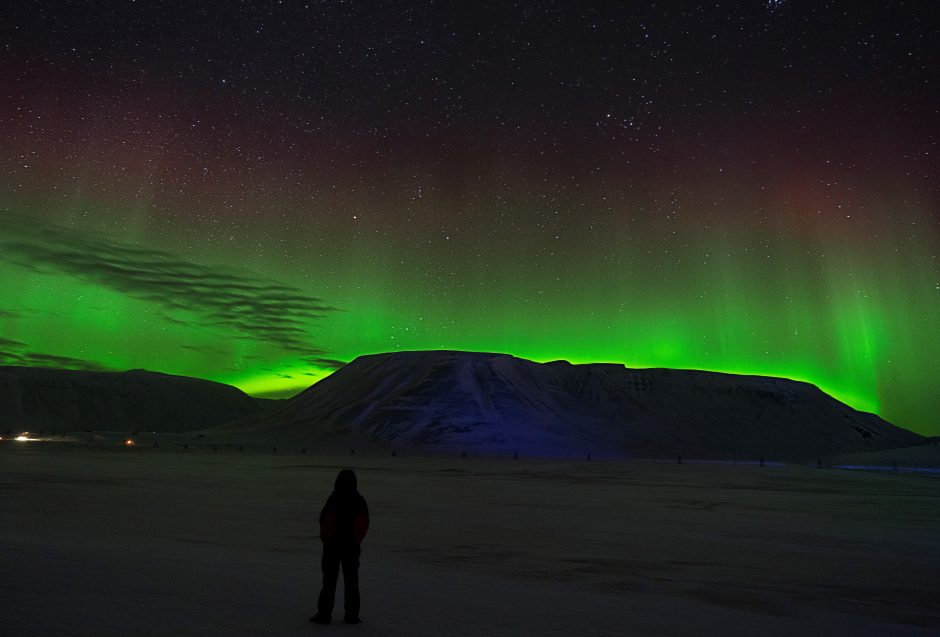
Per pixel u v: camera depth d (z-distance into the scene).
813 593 10.82
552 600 9.02
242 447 113.69
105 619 6.27
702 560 13.88
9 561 9.04
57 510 19.59
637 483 43.72
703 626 7.91
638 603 9.30
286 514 20.50
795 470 72.25
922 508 27.77
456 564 12.77
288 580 9.12
